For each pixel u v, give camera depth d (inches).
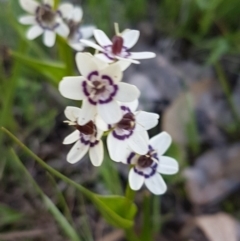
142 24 7.7
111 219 3.9
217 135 6.3
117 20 7.4
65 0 7.6
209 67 7.2
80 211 5.3
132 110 3.4
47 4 5.0
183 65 7.2
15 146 5.7
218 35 7.4
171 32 7.5
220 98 6.7
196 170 5.8
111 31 7.2
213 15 7.1
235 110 6.3
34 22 5.0
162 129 6.2
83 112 3.1
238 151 6.0
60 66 5.1
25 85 6.2
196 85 6.7
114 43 3.3
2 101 5.9
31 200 5.3
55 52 6.8
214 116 6.5
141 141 3.3
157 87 6.9
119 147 3.3
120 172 5.7
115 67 3.1
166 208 5.5
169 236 5.3
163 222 5.4
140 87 6.8
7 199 5.4
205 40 7.3
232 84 7.0
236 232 5.0
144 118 3.4
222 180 5.8
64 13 5.0
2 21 6.6
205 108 6.6
